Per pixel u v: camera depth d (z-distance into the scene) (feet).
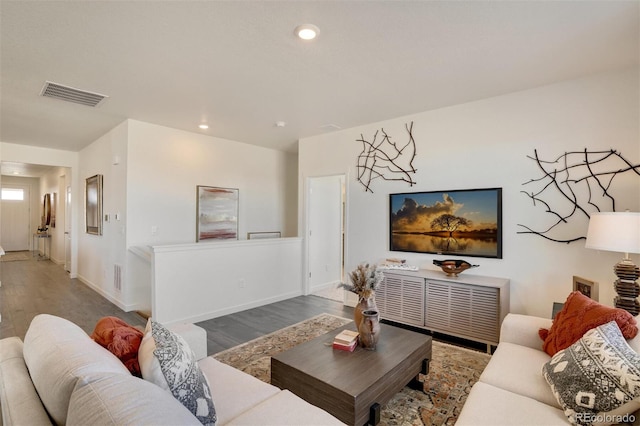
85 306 15.08
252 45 7.91
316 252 18.57
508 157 11.15
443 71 9.39
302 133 16.35
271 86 10.43
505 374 5.82
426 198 12.96
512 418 4.59
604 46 7.98
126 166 14.02
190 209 16.19
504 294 10.15
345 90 10.79
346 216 15.51
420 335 8.10
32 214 35.86
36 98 11.35
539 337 7.00
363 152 14.92
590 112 9.74
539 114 10.58
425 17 6.81
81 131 16.03
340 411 5.57
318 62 8.80
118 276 15.10
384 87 10.56
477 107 11.79
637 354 4.57
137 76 9.62
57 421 3.22
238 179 18.37
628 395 4.21
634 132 9.13
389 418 6.78
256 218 19.34
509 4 6.37
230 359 9.54
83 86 10.36
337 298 16.75
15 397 3.53
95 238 18.02
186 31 7.29
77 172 21.30
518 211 10.95
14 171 29.96
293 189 21.67
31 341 4.36
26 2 6.22
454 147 12.29
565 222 10.14
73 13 6.59
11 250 34.86
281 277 16.42
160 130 15.03
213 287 13.60
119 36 7.47
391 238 13.96
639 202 9.05
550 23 7.02
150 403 2.95
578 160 9.93
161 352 4.11
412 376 7.16
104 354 4.06
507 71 9.41
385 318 12.56
